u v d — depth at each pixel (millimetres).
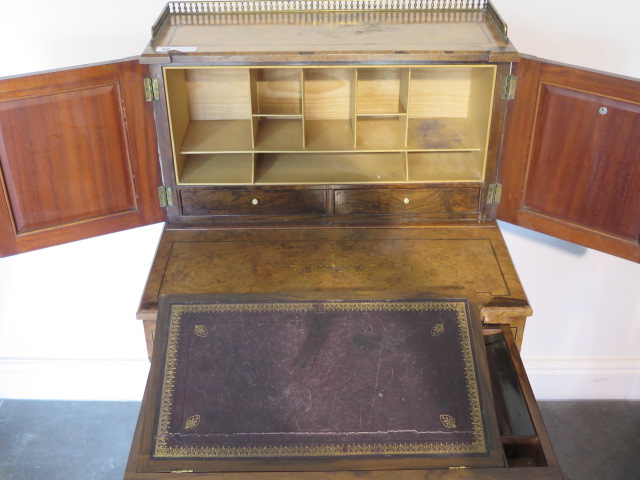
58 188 2539
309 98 2855
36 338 3672
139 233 3373
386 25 2658
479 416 2088
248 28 2637
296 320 2285
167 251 2639
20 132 2387
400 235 2723
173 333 2256
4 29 2883
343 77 2811
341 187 2723
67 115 2414
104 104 2445
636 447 3559
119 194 2643
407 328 2266
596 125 2389
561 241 3424
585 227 2590
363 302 2326
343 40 2508
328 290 2445
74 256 3420
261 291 2443
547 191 2617
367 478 1966
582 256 3455
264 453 2020
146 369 3750
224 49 2422
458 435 2055
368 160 2836
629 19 2863
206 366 2184
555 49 2959
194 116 2904
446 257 2613
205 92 2852
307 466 1997
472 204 2766
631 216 2461
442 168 2771
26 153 2430
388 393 2125
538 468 1976
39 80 2316
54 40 2928
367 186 2721
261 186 2711
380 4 2768
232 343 2230
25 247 2594
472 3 2777
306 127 2824
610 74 2285
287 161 2832
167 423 2074
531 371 3809
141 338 3699
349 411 2092
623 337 3715
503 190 2715
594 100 2354
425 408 2100
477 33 2574
